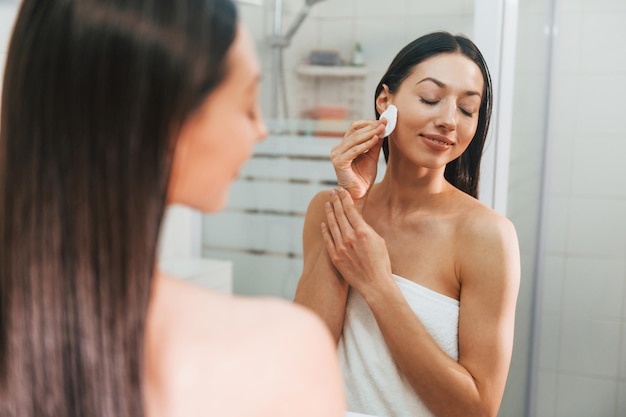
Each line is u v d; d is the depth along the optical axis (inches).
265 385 10.7
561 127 69.6
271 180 41.4
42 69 10.2
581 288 71.4
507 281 32.0
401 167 33.4
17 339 10.2
